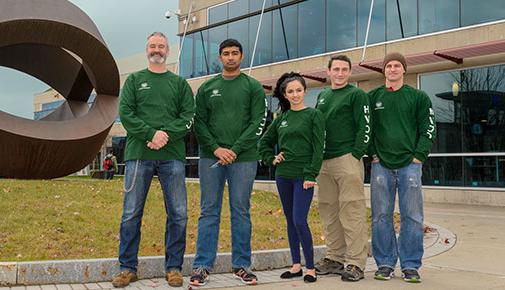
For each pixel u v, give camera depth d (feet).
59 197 30.32
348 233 18.95
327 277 19.16
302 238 18.39
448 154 53.57
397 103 19.12
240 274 18.16
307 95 68.64
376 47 60.49
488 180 50.60
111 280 18.20
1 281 17.07
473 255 23.47
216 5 83.05
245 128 18.88
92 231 23.86
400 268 20.74
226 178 19.26
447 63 53.67
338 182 19.42
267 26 74.28
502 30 50.37
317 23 67.77
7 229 23.03
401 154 18.86
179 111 18.61
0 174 35.94
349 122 19.36
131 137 18.30
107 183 39.40
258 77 73.92
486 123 51.19
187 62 88.17
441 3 55.21
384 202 19.10
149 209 29.63
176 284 17.54
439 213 42.14
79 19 35.53
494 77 51.01
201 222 18.63
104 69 37.35
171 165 18.19
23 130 33.88
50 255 20.07
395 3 59.26
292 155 18.80
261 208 33.37
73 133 35.40
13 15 32.94
